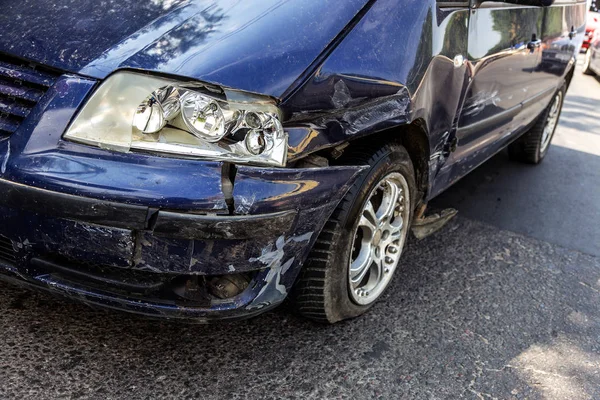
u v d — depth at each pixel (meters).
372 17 2.28
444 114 2.75
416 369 2.40
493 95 3.40
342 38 2.15
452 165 3.21
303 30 2.09
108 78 1.87
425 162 2.79
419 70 2.41
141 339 2.34
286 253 2.00
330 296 2.37
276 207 1.87
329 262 2.27
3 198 1.82
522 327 2.81
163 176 1.78
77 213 1.77
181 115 1.83
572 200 4.58
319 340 2.48
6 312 2.37
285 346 2.42
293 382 2.24
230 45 1.96
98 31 2.04
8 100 1.95
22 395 2.00
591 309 3.07
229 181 1.83
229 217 1.81
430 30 2.50
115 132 1.81
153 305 1.91
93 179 1.76
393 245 2.79
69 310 2.44
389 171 2.48
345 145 2.24
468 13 2.86
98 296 1.89
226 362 2.29
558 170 5.28
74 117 1.84
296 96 1.97
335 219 2.23
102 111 1.83
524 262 3.46
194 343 2.36
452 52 2.69
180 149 1.81
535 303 3.03
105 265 1.87
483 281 3.17
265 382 2.22
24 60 1.99
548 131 5.28
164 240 1.81
